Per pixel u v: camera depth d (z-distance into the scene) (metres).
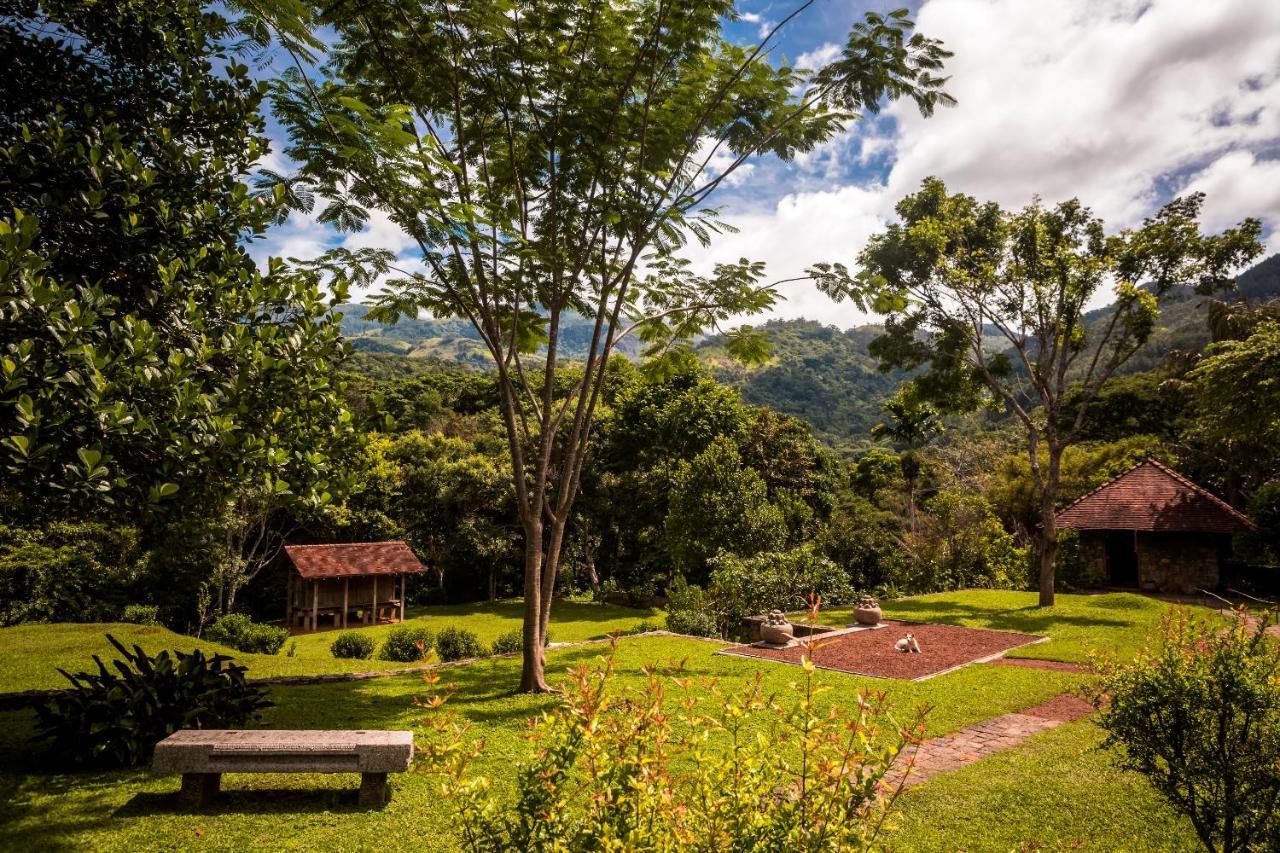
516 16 9.21
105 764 7.00
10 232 4.69
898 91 10.05
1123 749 7.75
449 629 16.95
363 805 6.10
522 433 36.41
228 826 5.58
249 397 6.26
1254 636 4.97
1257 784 4.47
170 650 13.96
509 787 6.41
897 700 10.39
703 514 24.08
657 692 3.36
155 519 5.86
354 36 9.40
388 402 49.12
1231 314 33.00
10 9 6.53
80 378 4.86
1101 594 24.55
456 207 8.47
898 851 5.29
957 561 30.22
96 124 6.64
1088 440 39.47
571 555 39.31
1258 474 31.12
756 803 3.04
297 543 35.69
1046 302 22.56
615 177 10.39
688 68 10.06
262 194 7.66
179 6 7.12
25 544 21.55
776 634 15.47
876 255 23.67
